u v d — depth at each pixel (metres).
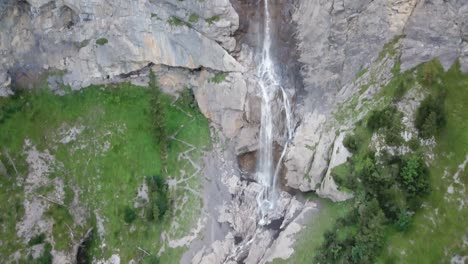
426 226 51.72
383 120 55.53
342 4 57.97
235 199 64.12
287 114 64.50
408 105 55.66
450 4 54.16
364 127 57.28
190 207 63.31
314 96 62.41
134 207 62.94
